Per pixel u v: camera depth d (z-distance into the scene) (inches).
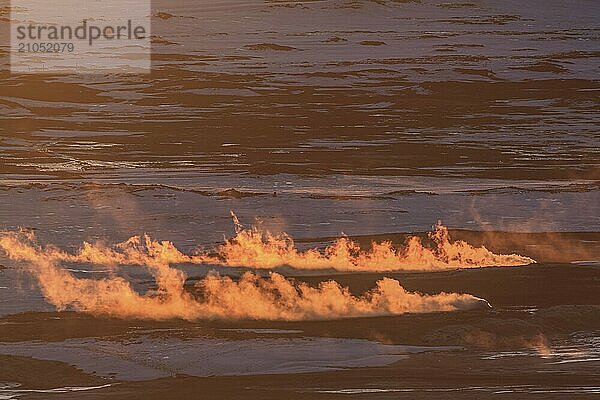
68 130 4549.7
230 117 5014.8
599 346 1533.0
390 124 4864.7
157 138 4323.3
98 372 1380.4
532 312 1733.5
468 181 3368.6
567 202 2933.1
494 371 1391.5
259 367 1403.8
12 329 1582.2
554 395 1291.8
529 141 4384.8
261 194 2903.5
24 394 1290.6
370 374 1374.3
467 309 1736.0
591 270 2082.9
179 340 1531.7
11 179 3257.9
